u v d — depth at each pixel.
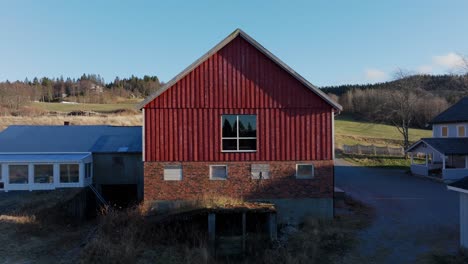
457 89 54.00
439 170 32.19
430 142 31.08
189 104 18.16
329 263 13.34
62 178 20.41
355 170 36.03
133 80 163.12
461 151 29.58
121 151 22.58
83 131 25.72
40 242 17.03
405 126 45.91
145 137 18.05
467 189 12.87
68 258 15.02
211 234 15.92
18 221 19.05
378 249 14.29
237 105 18.27
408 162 40.41
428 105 62.88
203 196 17.95
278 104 18.36
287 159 18.31
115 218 17.39
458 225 16.92
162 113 18.11
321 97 18.36
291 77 18.45
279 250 14.91
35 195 24.80
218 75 18.28
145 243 15.59
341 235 15.67
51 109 81.56
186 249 14.90
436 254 13.55
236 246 15.69
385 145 52.12
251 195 18.20
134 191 23.98
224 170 18.38
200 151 18.16
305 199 18.27
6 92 84.56
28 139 23.50
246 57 18.39
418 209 19.92
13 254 15.36
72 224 20.83
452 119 34.22
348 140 55.34
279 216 18.16
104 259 14.18
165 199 18.03
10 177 19.91
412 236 15.55
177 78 17.98
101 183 22.62
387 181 29.56
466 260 12.89
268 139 18.31
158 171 18.05
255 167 18.23
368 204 21.12
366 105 81.12
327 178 18.33
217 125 18.20
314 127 18.42
